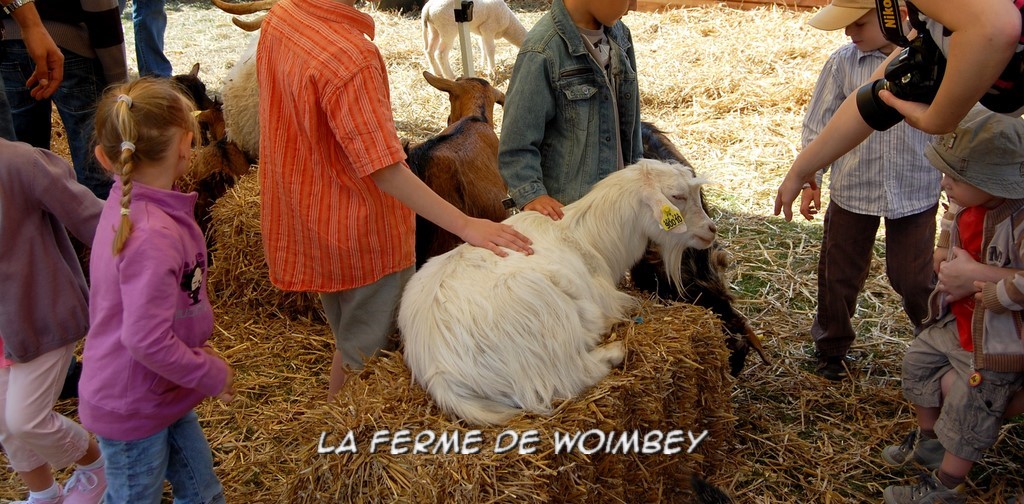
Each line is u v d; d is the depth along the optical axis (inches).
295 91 87.3
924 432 111.7
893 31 77.7
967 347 100.3
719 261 129.3
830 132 97.8
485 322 89.0
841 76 121.0
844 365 140.2
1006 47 64.7
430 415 89.0
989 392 96.6
